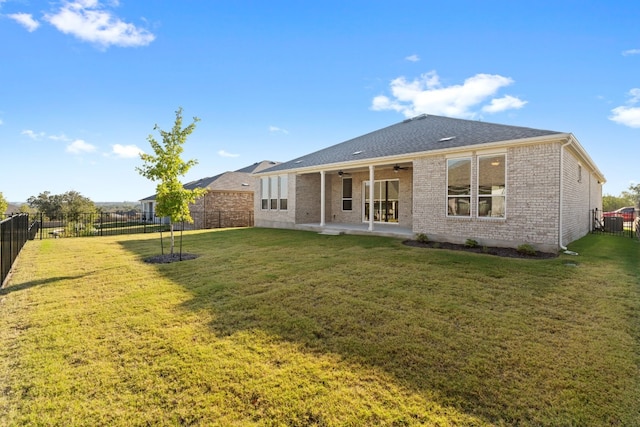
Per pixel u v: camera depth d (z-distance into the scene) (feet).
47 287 18.60
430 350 10.80
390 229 43.52
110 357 10.39
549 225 27.45
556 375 9.27
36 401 8.21
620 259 25.29
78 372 9.52
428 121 51.85
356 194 54.85
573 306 14.98
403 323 13.08
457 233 33.14
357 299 16.08
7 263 21.09
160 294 17.12
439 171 34.42
